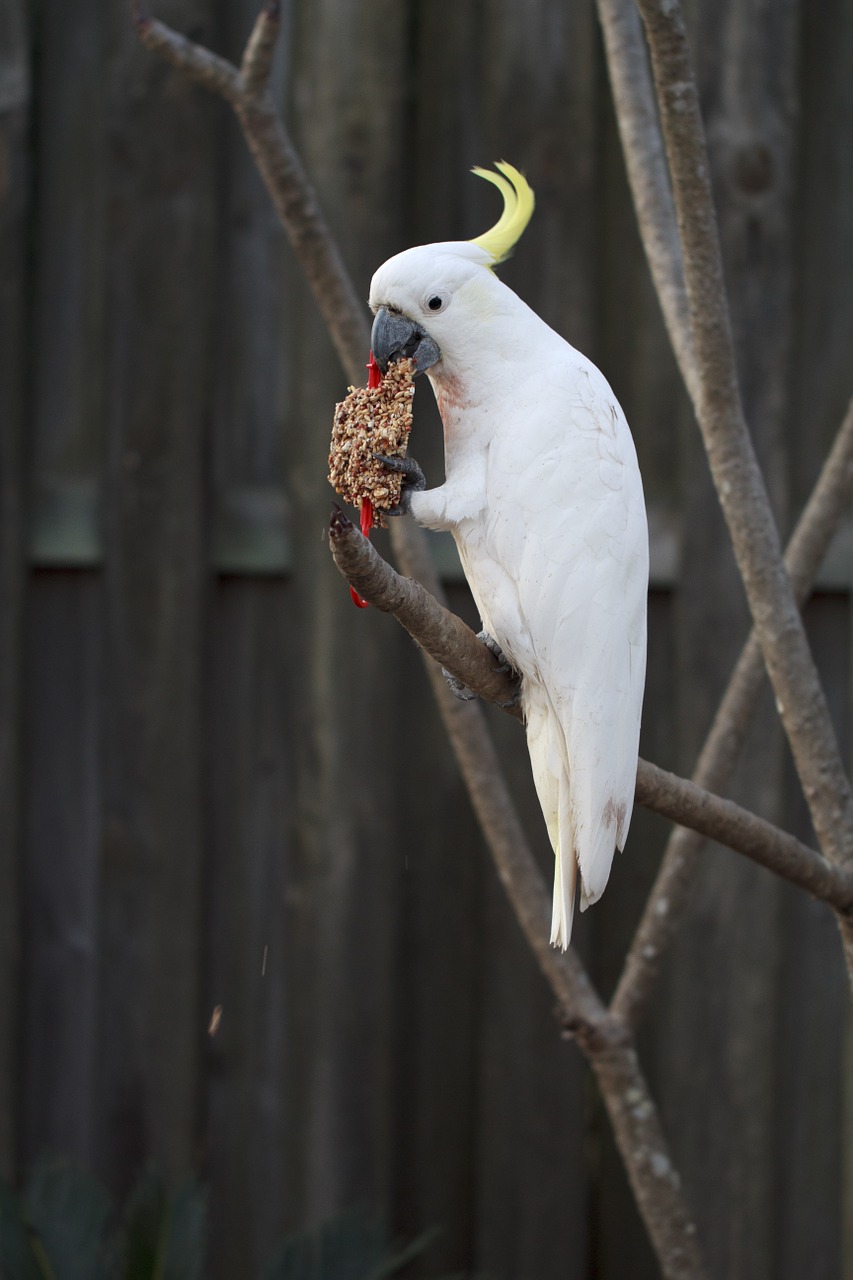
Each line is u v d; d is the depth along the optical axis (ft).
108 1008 24.75
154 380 24.03
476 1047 25.35
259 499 24.45
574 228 24.29
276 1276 21.35
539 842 24.63
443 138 24.45
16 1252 20.79
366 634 24.17
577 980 20.10
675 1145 25.05
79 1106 25.16
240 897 24.95
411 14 24.32
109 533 24.13
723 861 24.76
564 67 24.12
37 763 24.68
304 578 24.21
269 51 18.43
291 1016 24.89
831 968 25.13
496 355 15.69
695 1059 24.93
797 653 16.55
